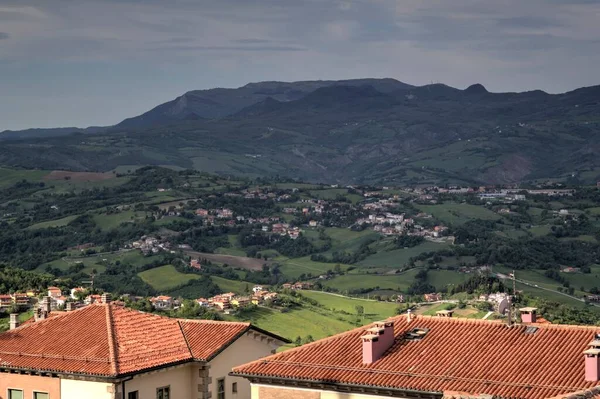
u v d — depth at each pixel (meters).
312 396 47.00
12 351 56.09
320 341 50.69
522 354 45.38
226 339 57.47
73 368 53.19
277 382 47.81
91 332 56.84
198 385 55.88
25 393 54.53
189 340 57.88
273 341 61.12
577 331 46.47
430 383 44.38
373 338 47.38
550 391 41.72
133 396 52.88
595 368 41.75
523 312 50.38
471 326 49.06
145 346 55.78
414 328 50.00
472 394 41.47
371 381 45.50
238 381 57.97
